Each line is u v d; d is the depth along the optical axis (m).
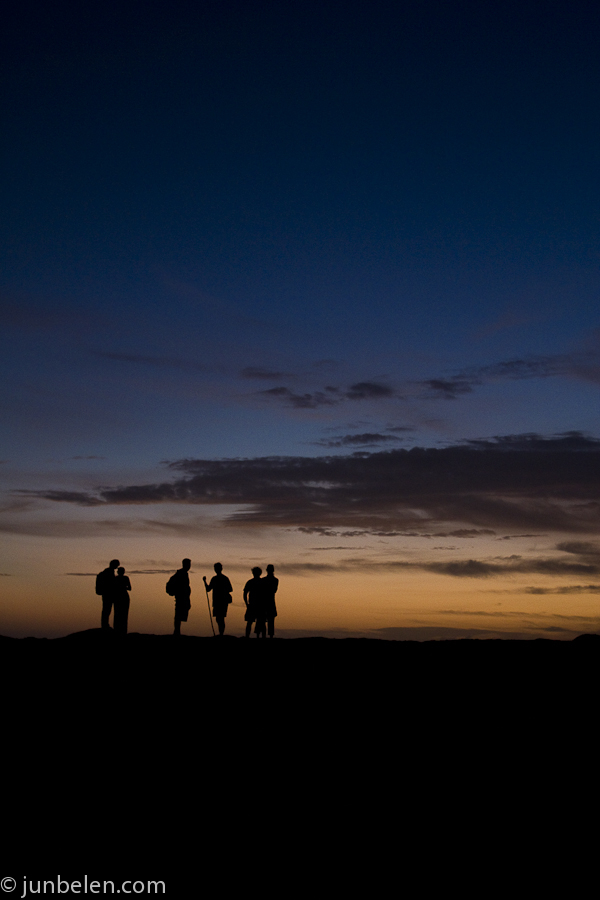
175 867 8.12
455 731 11.84
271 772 10.31
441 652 17.36
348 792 9.78
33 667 15.25
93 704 13.00
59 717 12.31
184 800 9.54
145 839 8.59
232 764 10.57
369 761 10.69
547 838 8.72
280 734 11.69
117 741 11.34
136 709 12.77
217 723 12.16
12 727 11.80
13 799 9.45
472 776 10.20
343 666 15.81
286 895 7.54
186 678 14.70
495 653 17.12
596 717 12.52
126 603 18.28
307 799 9.58
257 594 18.91
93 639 18.12
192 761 10.66
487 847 8.54
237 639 18.83
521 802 9.50
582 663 16.14
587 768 10.46
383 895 7.59
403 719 12.40
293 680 14.65
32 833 8.67
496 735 11.66
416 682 14.61
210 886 7.73
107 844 8.44
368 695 13.68
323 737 11.57
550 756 10.86
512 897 7.62
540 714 12.64
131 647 17.52
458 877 7.90
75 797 9.56
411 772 10.33
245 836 8.70
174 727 11.95
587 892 7.64
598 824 8.99
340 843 8.65
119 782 9.97
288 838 8.66
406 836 8.74
